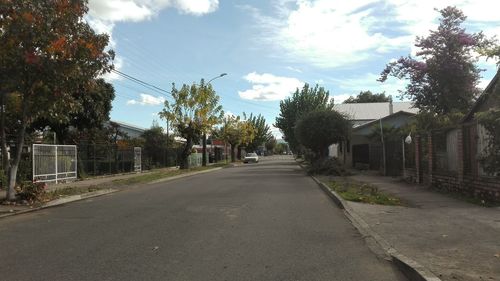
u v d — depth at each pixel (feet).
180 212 44.73
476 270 22.17
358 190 61.41
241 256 26.89
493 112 44.52
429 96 100.63
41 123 109.81
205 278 22.47
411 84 102.37
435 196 53.31
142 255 27.12
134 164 121.90
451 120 82.84
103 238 32.37
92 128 122.21
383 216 40.24
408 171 76.07
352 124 127.34
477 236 30.14
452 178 55.36
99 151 105.29
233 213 43.88
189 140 145.28
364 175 97.09
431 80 100.22
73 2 50.11
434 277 20.93
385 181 77.71
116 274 23.20
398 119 130.52
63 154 84.17
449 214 39.52
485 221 35.42
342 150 158.30
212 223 38.19
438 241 29.19
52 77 49.52
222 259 26.16
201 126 142.82
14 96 52.54
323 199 56.18
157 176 101.50
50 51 48.65
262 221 39.27
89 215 44.14
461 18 97.81
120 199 58.85
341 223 38.40
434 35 98.37
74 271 23.80
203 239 31.68
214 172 128.88
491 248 26.73
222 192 65.00
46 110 53.06
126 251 28.19
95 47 51.80
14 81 48.21
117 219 41.09
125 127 196.13
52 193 60.39
